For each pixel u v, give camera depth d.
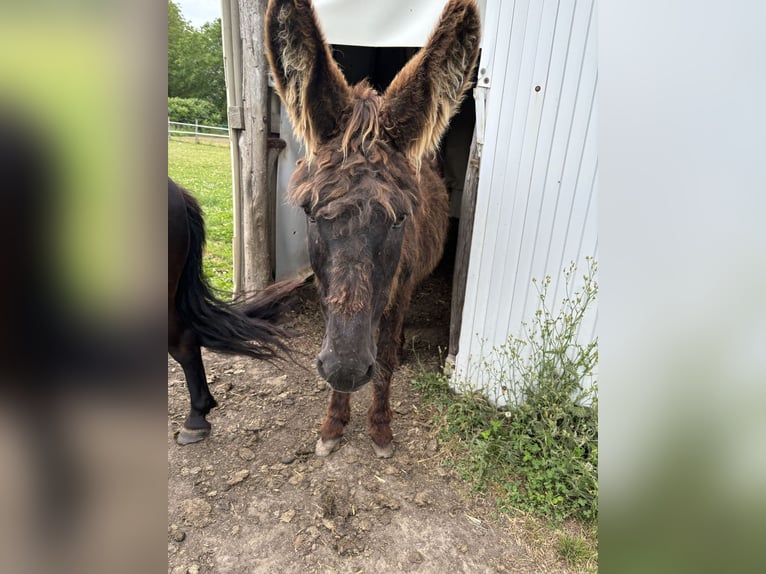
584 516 2.26
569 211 2.58
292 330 4.07
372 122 1.84
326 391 3.27
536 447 2.53
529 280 2.81
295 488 2.39
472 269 3.04
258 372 3.48
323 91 1.87
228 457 2.59
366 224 1.69
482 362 3.10
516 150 2.69
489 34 2.64
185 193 2.51
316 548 2.05
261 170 3.99
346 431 2.84
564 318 2.70
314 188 1.76
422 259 2.85
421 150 2.01
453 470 2.55
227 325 2.64
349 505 2.29
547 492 2.36
